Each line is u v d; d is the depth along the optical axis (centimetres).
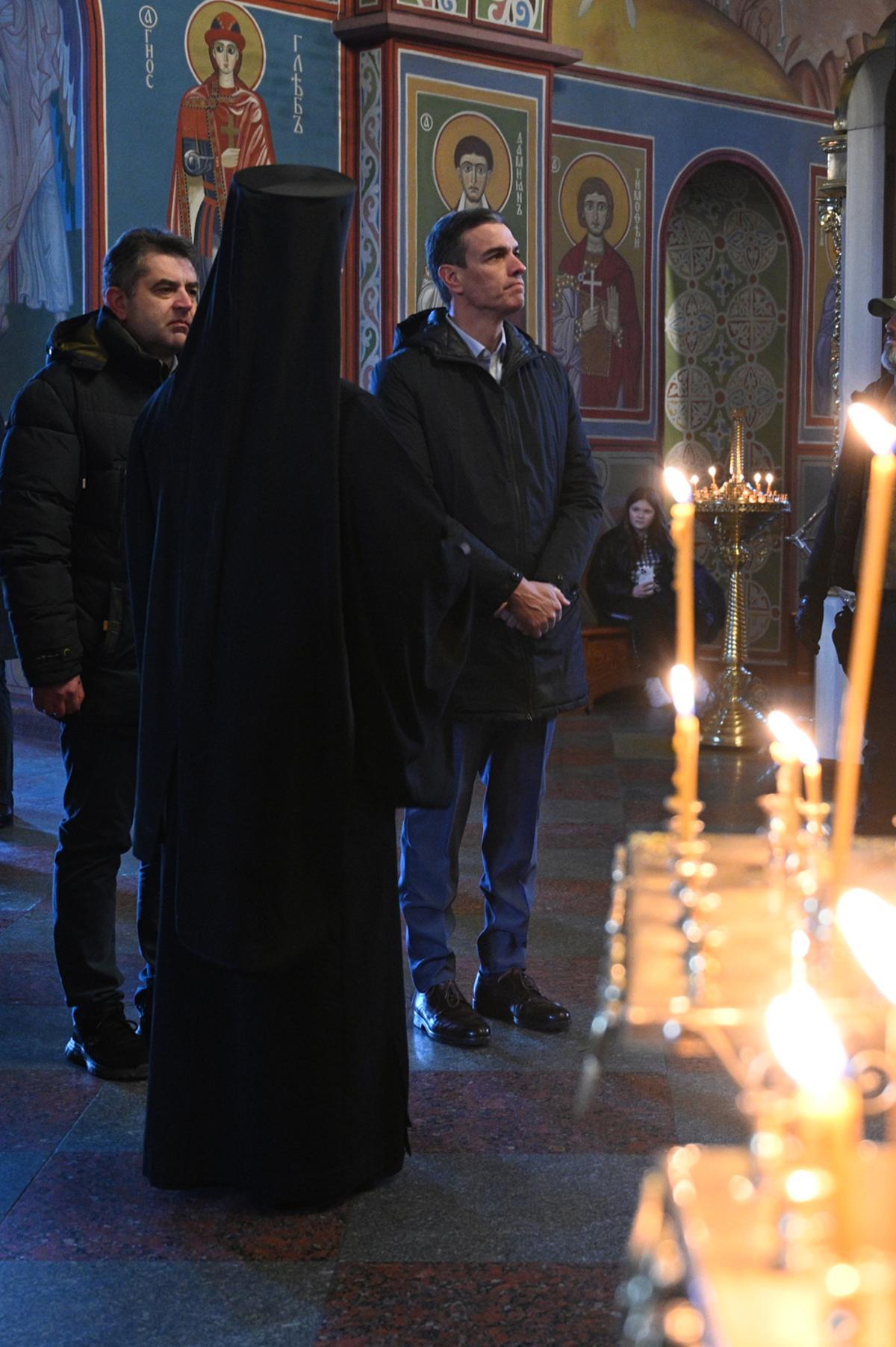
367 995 288
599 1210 289
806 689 1148
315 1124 285
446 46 908
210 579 278
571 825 636
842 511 484
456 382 378
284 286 275
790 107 1166
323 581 275
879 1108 128
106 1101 348
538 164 960
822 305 1198
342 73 898
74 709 351
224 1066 292
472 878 560
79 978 368
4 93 852
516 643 377
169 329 355
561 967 448
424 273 915
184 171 848
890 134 664
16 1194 300
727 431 1213
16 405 355
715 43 1116
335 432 276
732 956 149
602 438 1082
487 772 399
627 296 1085
